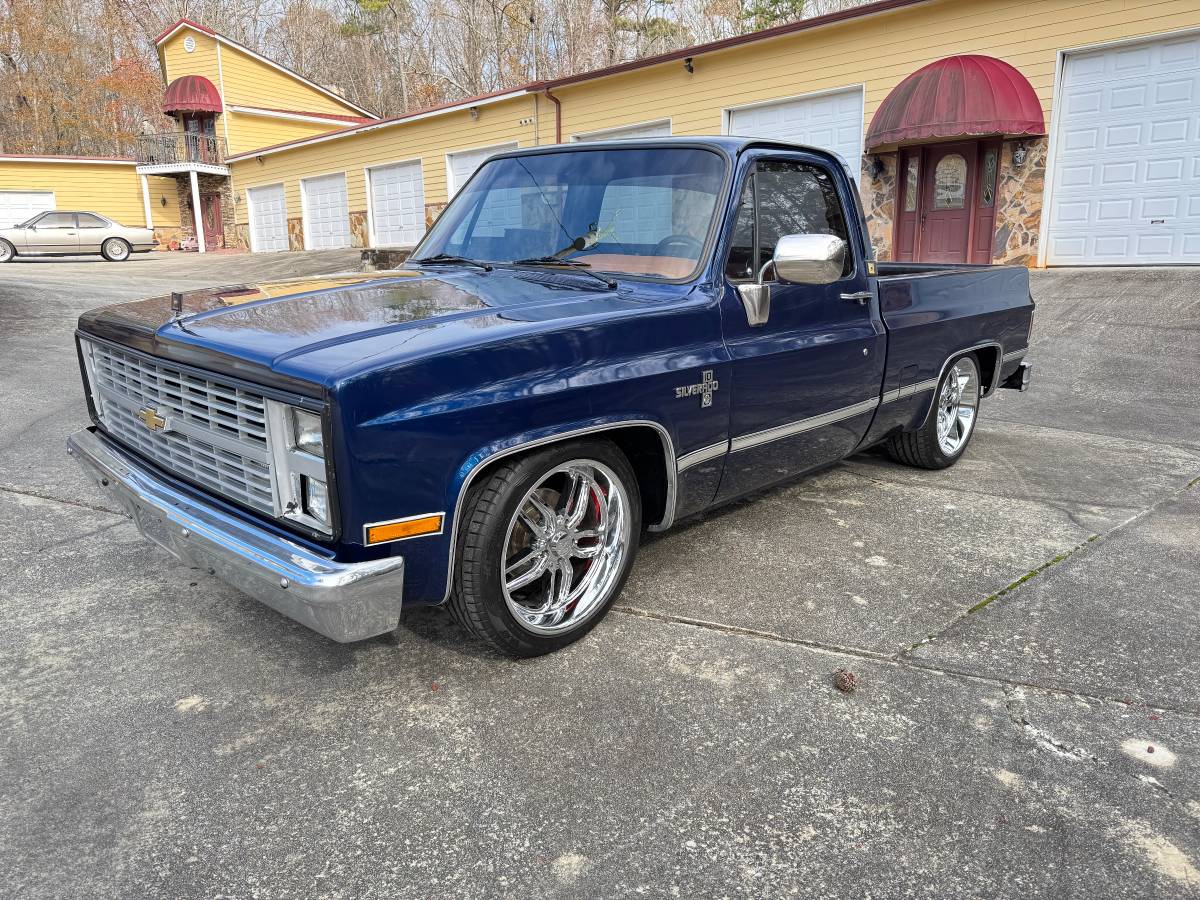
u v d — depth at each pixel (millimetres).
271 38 49594
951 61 12461
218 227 32219
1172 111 11547
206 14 47625
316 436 2396
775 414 3691
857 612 3461
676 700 2818
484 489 2730
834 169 4117
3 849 2143
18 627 3285
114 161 32156
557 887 2041
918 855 2152
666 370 3121
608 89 17641
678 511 3432
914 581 3760
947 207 13898
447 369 2527
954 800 2354
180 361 2746
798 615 3430
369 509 2396
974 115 11938
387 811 2297
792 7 32281
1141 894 2037
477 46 43219
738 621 3375
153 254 29688
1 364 8656
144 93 44031
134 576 3750
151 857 2127
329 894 2020
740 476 3689
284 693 2859
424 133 21688
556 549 3047
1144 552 4098
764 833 2223
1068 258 12797
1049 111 12398
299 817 2273
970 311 5152
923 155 13977
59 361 8914
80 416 6566
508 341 2680
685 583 3723
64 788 2375
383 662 3059
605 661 3066
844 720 2719
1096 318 10195
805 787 2398
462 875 2078
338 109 34281
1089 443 6238
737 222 3518
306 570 2348
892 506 4758
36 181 31219
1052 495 4977
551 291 3281
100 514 4469
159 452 3049
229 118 30188
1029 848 2178
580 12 39719
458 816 2279
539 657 3084
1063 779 2445
